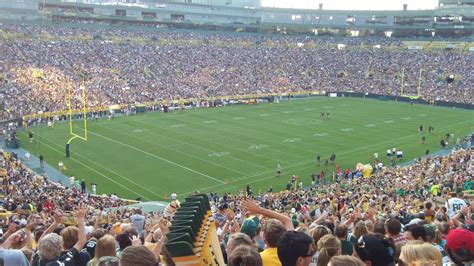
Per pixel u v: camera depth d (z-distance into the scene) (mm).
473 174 32781
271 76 102188
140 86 84938
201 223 5781
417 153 57062
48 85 76250
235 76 98562
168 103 80562
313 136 63625
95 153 53438
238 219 17297
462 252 5902
